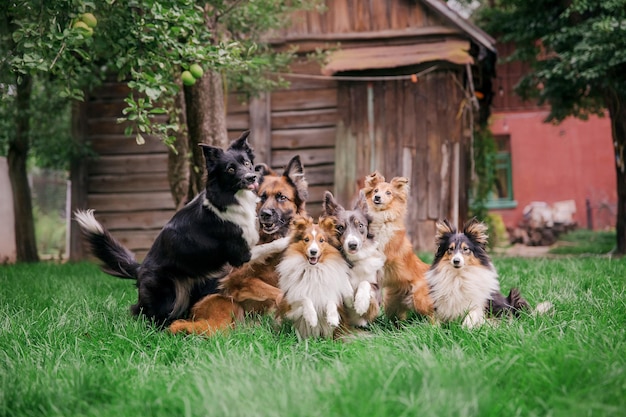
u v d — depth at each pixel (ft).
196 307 16.93
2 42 20.61
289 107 45.55
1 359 13.37
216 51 19.56
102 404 10.78
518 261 31.37
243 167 16.90
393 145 43.57
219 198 16.96
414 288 18.39
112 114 47.24
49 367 12.51
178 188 29.14
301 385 10.53
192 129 28.07
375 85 43.88
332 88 45.09
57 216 69.56
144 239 46.96
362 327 16.72
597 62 39.06
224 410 9.43
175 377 11.82
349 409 9.41
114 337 15.16
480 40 42.88
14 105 41.09
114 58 19.71
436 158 43.24
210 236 16.97
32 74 16.89
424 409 9.20
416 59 41.45
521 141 74.49
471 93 44.65
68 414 10.25
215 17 27.27
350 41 45.14
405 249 18.85
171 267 17.17
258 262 17.47
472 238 17.03
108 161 47.26
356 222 16.55
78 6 17.16
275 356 13.60
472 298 16.40
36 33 16.84
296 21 44.11
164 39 18.43
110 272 18.74
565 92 45.37
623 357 11.73
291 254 16.11
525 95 51.31
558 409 9.37
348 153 43.98
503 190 75.77
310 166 45.24
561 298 18.24
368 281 16.67
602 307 16.44
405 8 44.39
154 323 16.70
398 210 18.81
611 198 71.77
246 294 17.15
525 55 48.75
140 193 47.09
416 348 12.59
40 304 20.21
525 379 10.74
